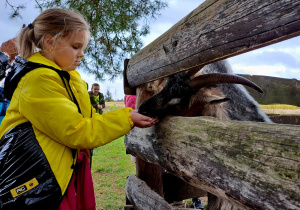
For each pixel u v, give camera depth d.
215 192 1.44
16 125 1.49
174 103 2.13
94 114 1.93
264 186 1.09
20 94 1.47
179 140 1.75
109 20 4.94
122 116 1.63
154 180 3.00
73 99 1.62
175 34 1.84
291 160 1.00
